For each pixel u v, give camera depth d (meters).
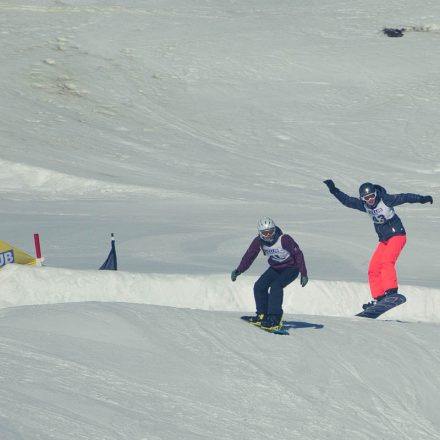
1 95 120.88
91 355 25.48
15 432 18.08
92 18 163.88
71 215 72.62
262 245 31.73
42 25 157.62
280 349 29.42
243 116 123.12
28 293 39.50
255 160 104.69
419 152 110.19
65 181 88.75
